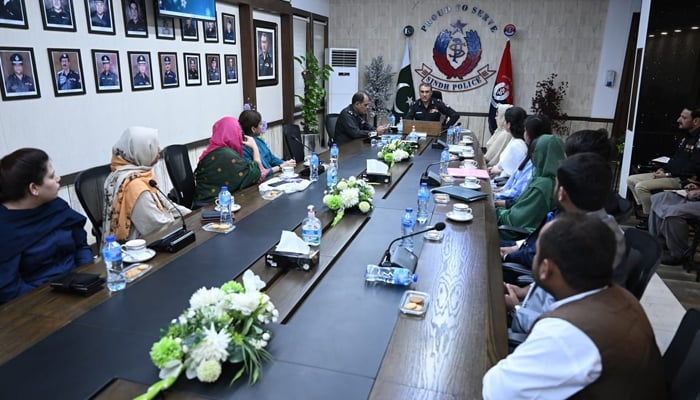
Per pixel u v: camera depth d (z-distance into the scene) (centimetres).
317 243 195
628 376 93
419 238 206
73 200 328
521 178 315
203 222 226
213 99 492
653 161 452
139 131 229
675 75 452
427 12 713
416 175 335
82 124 330
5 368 112
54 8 298
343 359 117
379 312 141
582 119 695
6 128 275
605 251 99
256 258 182
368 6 730
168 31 411
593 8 654
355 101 509
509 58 687
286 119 662
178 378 107
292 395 103
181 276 165
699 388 100
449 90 735
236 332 113
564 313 99
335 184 256
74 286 151
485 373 113
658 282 324
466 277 167
